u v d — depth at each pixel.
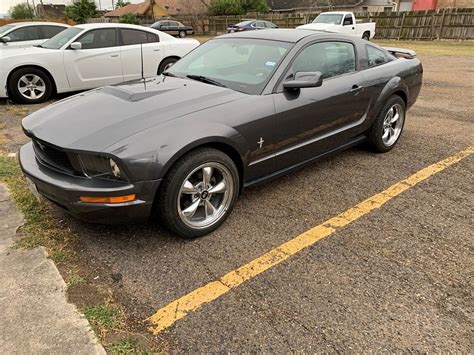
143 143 2.63
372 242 3.04
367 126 4.45
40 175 2.84
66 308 2.32
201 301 2.42
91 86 7.89
